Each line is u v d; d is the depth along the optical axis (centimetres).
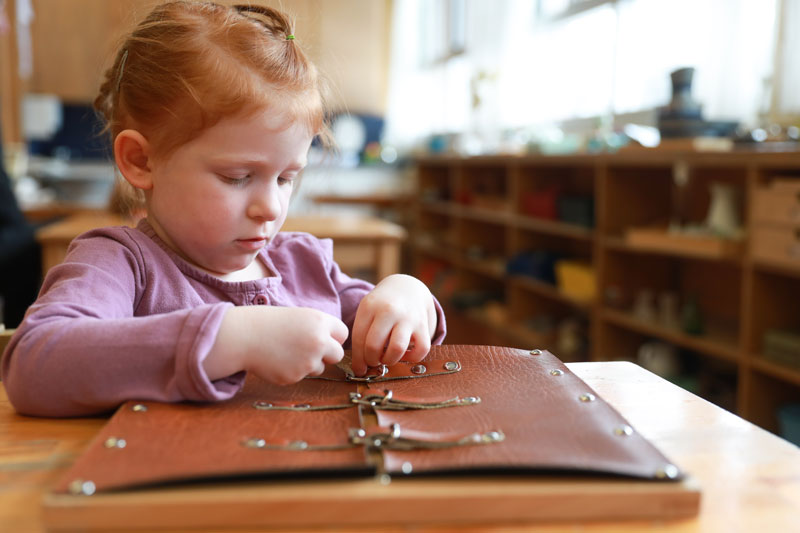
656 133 283
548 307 390
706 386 243
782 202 192
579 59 363
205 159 66
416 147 624
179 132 66
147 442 46
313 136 73
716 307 272
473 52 482
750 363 207
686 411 59
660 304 274
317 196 564
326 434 48
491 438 46
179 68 67
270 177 68
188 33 68
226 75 66
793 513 42
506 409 52
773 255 196
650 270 294
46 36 531
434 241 532
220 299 76
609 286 292
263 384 60
